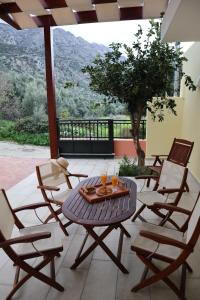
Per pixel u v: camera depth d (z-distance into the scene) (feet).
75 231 8.90
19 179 15.53
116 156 20.90
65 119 20.45
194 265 6.91
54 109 18.47
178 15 8.44
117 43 13.10
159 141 18.92
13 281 6.56
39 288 6.32
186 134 17.11
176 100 18.10
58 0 14.46
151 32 12.80
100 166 18.10
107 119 20.02
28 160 20.38
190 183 13.70
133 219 9.37
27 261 7.30
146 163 18.19
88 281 6.49
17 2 14.44
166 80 13.15
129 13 15.64
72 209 6.96
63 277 6.65
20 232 6.74
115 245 8.04
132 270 6.84
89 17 16.22
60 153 20.86
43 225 7.07
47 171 9.43
